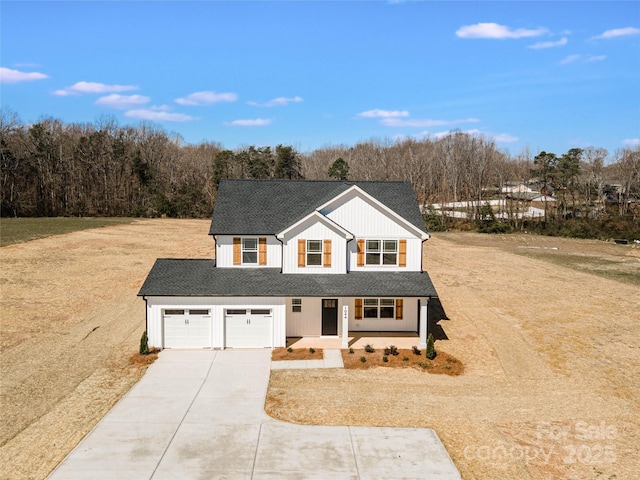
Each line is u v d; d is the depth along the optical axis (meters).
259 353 24.72
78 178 89.12
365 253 27.34
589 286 39.16
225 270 27.03
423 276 26.98
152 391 20.27
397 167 106.81
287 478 14.35
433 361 23.97
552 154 98.12
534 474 14.85
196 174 105.25
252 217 28.23
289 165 104.75
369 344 25.98
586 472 14.99
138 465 14.84
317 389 20.73
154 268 26.95
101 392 20.22
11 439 16.36
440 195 106.81
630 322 30.25
